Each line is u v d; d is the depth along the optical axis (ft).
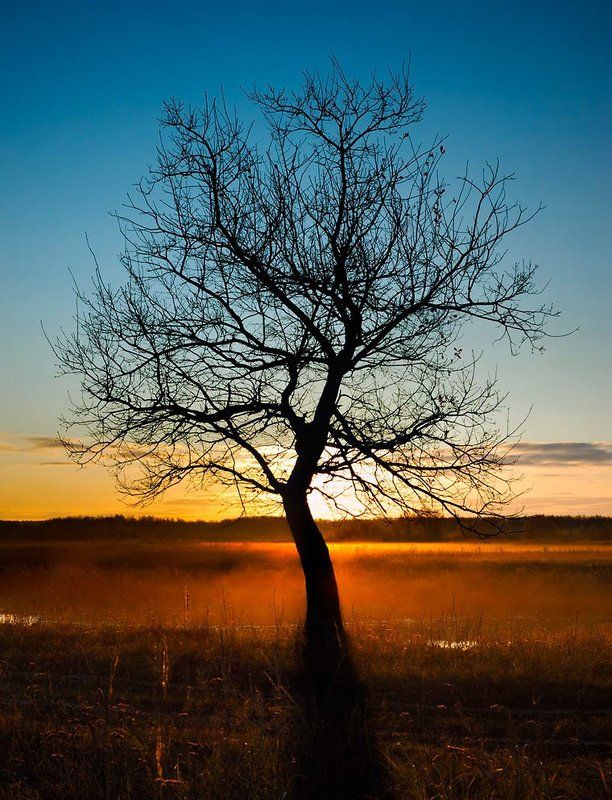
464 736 26.78
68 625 57.16
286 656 39.29
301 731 23.26
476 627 58.29
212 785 19.61
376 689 34.73
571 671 37.81
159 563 121.80
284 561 122.62
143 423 46.39
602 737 27.02
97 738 21.81
